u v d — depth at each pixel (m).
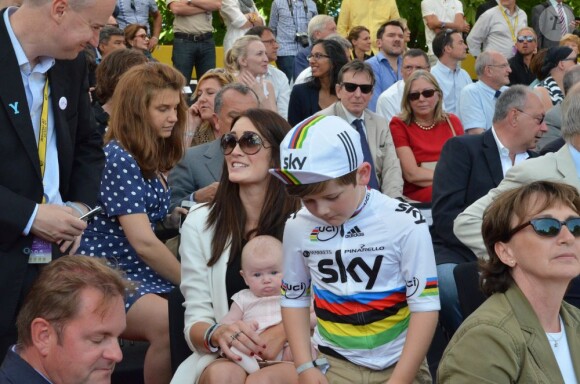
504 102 5.76
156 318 4.71
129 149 5.06
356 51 12.05
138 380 4.97
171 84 5.10
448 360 3.16
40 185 3.97
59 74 4.07
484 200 5.22
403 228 3.55
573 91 5.00
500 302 3.19
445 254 5.55
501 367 3.06
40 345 2.95
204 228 4.38
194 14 11.70
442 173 5.77
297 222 3.70
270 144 4.37
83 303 2.93
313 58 8.82
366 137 7.54
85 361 2.95
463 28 13.71
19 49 3.87
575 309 3.34
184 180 6.12
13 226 3.82
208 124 7.19
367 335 3.62
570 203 3.13
